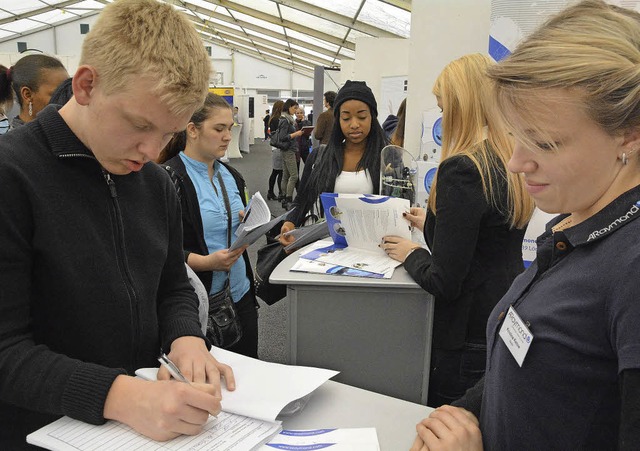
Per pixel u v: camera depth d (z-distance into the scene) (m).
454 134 1.20
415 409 0.79
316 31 9.45
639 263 0.43
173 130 0.70
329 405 0.80
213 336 1.59
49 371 0.66
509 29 1.85
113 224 0.79
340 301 1.30
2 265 0.67
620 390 0.42
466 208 1.08
